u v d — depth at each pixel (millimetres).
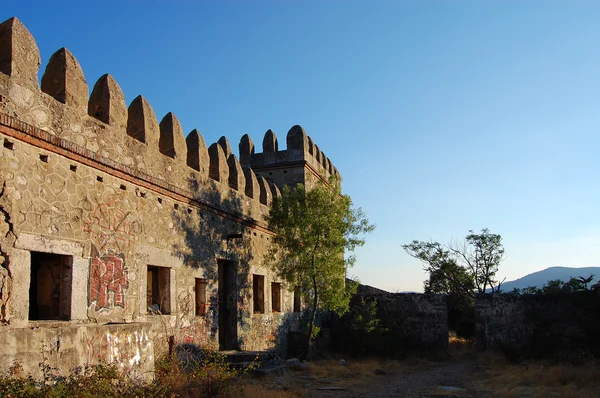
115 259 11945
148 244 13312
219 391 11328
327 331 25516
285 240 19875
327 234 19516
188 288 15109
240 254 18844
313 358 22203
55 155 10445
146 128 13719
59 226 10352
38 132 9984
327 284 20297
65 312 10453
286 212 19750
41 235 9867
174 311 14227
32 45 10156
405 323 27500
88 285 11000
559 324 23344
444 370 20312
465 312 36406
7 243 9102
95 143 11648
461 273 38125
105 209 11766
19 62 9797
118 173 12289
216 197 17203
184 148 15617
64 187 10594
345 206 19781
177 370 11703
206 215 16516
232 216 18188
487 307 25500
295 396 12961
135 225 12828
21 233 9414
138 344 10289
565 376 15680
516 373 17578
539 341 23219
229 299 18125
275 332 21172
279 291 22344
